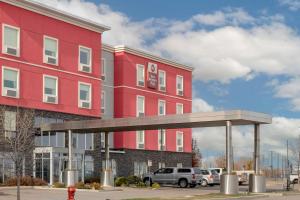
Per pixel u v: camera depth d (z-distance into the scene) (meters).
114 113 58.03
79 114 49.28
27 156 41.72
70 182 38.94
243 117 33.25
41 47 45.91
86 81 50.50
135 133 59.25
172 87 65.75
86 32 51.00
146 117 37.53
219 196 31.23
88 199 28.48
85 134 50.06
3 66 42.28
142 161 59.62
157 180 48.09
